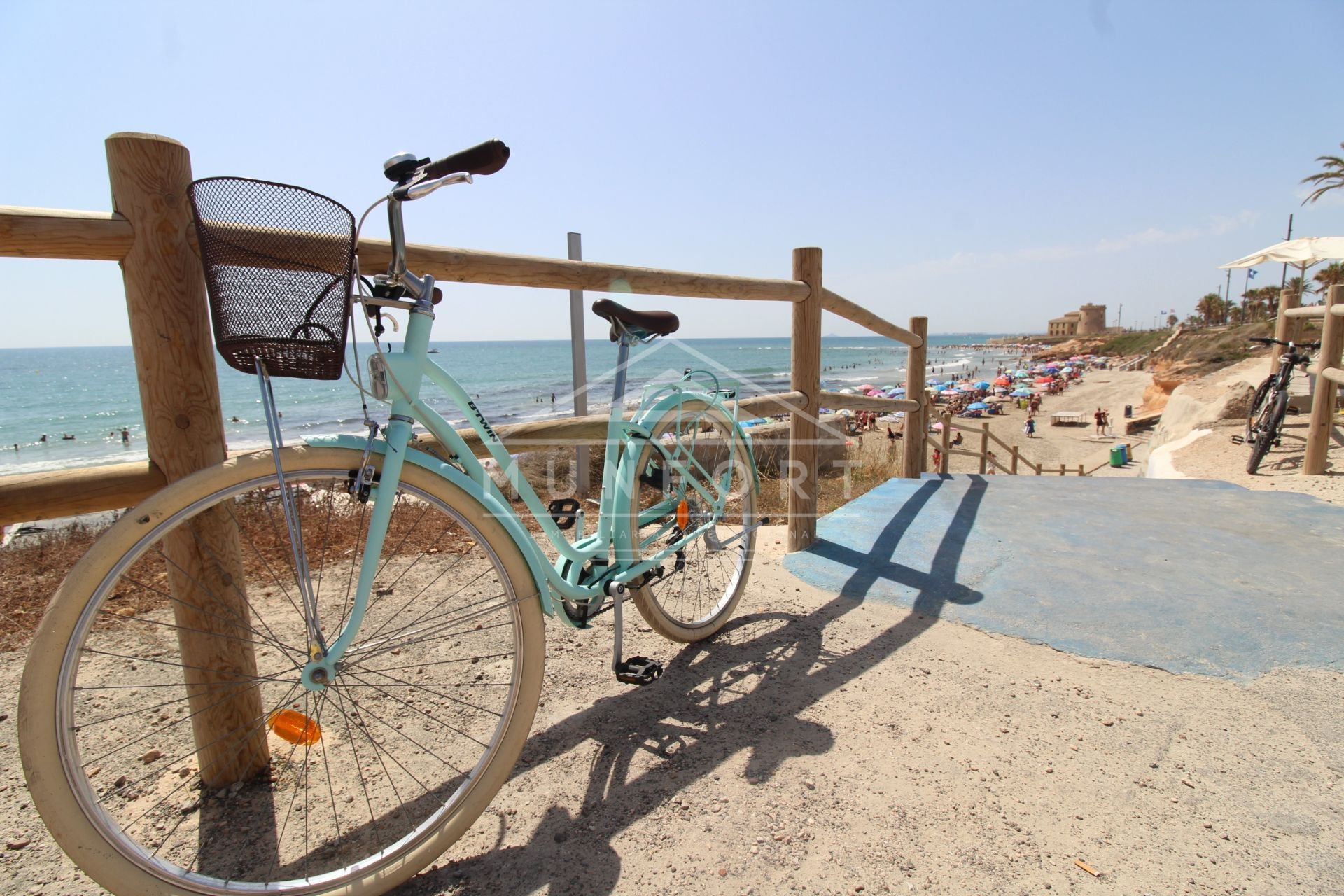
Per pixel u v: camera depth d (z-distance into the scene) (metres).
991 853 1.65
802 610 3.18
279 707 1.59
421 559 3.59
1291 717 2.22
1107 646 2.72
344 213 1.41
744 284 3.35
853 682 2.50
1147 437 28.28
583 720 2.26
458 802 1.65
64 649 1.28
